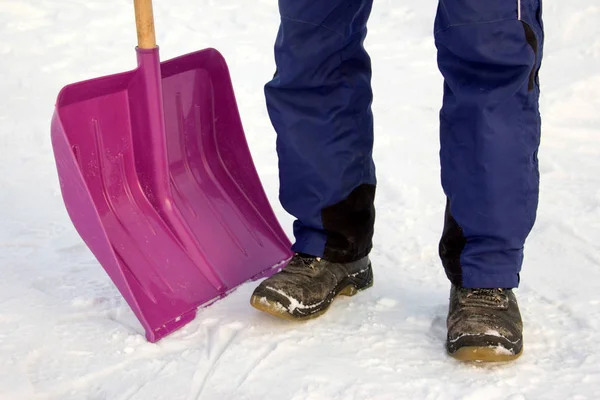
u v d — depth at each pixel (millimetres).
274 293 1560
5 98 3008
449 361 1485
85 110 1591
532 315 1645
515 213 1433
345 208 1627
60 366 1455
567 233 2061
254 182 1842
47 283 1758
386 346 1531
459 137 1426
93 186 1642
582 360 1483
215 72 1774
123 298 1686
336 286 1656
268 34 3859
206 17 4031
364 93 1598
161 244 1679
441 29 1391
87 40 3668
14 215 2115
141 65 1602
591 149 2668
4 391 1373
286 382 1416
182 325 1587
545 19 3814
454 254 1512
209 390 1396
